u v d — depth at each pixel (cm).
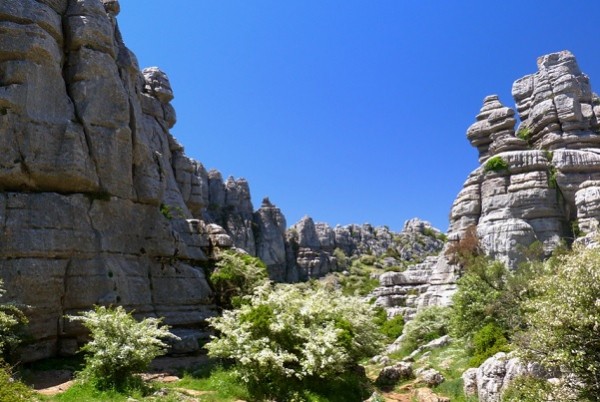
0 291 1605
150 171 2619
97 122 2327
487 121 4600
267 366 1703
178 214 3145
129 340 1599
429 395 1794
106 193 2288
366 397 1903
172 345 2281
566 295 1141
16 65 2105
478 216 4072
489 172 4034
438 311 3409
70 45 2378
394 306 5100
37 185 2095
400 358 3094
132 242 2423
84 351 2005
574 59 4372
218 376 1772
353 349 2117
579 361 1103
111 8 2920
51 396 1442
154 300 2452
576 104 4162
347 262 11125
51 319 1953
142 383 1570
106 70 2409
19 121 2078
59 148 2153
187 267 2706
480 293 2655
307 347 1755
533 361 1273
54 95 2212
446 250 4100
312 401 1653
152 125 3603
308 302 2083
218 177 9762
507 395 1320
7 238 1911
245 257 3036
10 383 1079
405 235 13075
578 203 3597
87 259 2123
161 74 3866
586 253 1175
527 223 3738
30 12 2211
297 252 10631
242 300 2558
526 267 2688
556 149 4025
